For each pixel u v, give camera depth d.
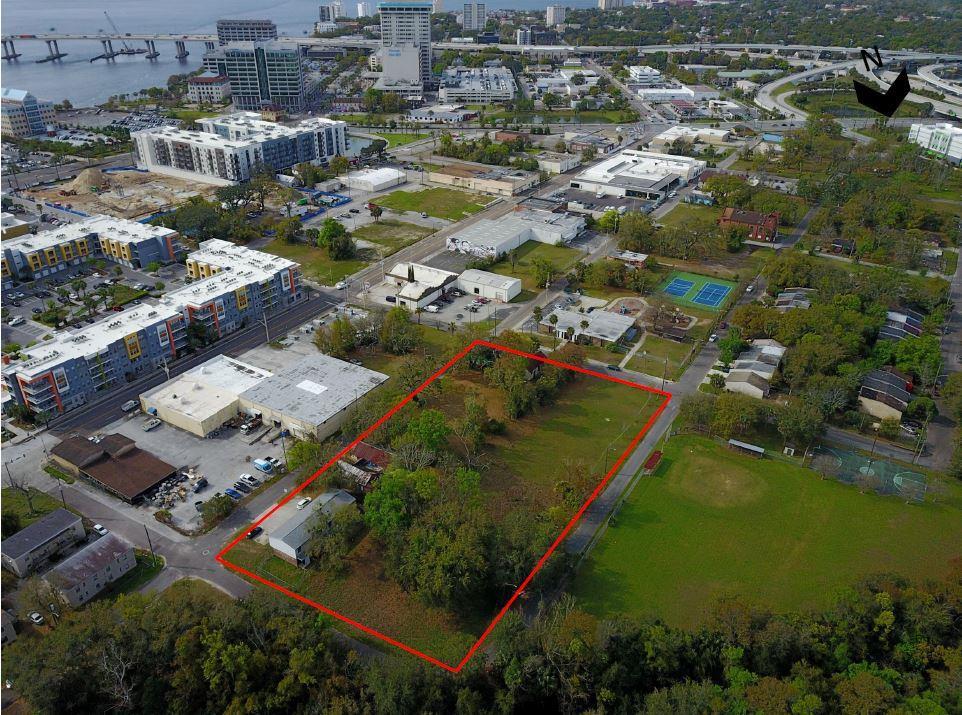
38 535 119.00
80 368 161.00
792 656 98.56
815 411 149.75
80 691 93.38
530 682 96.44
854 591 108.12
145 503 133.50
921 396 166.62
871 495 138.75
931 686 94.12
